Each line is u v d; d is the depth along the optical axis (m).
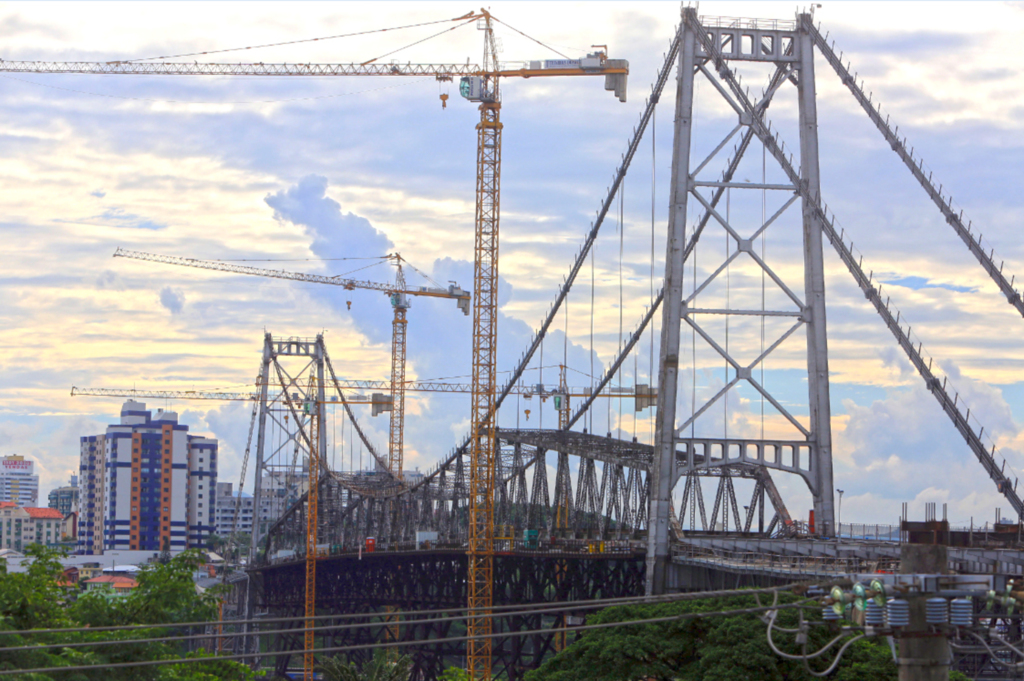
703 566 123.62
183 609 88.19
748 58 140.00
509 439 198.62
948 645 39.88
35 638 78.00
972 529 116.38
